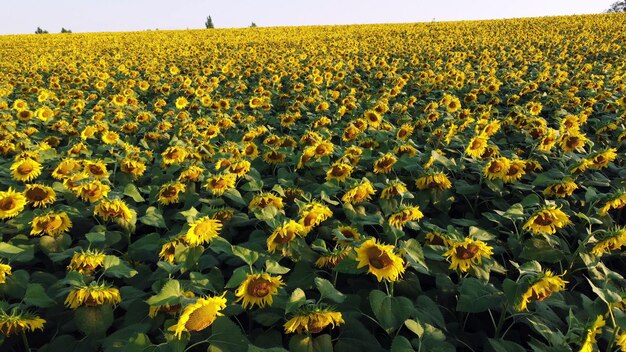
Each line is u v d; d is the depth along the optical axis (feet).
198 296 10.42
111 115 36.09
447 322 11.64
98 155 23.66
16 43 141.49
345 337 10.25
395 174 20.56
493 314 12.26
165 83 53.52
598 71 53.01
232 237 16.08
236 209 17.66
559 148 24.02
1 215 14.28
